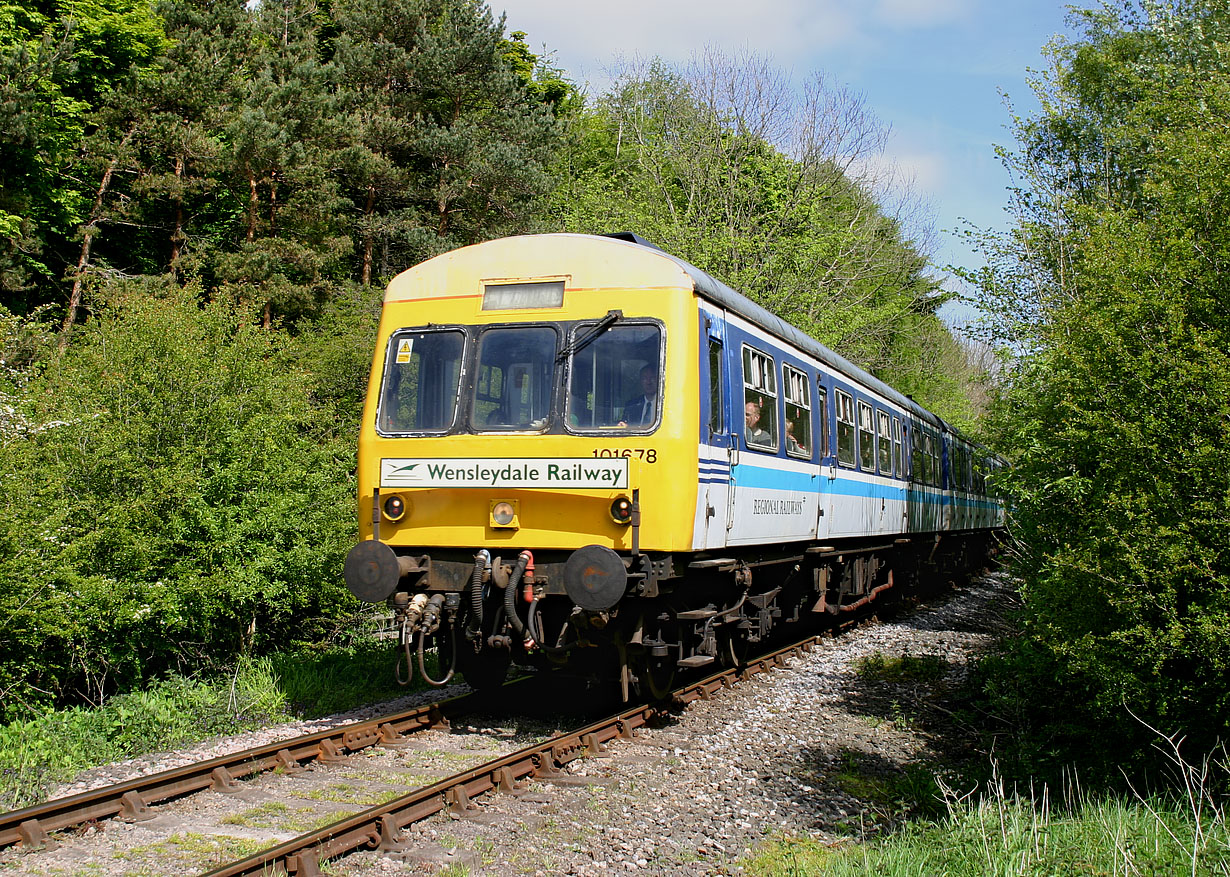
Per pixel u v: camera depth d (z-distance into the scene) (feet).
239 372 35.68
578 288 24.93
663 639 26.91
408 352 26.12
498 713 27.14
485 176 87.86
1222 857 15.10
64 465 31.35
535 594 24.09
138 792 17.97
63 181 85.30
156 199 82.94
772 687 31.68
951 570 67.82
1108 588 20.56
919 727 27.43
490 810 18.48
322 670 32.68
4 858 15.55
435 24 95.50
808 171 82.53
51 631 26.25
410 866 15.69
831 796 21.21
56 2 86.07
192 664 32.65
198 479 32.27
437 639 27.91
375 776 20.61
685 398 23.86
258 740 23.81
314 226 82.28
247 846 16.22
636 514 23.36
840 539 41.29
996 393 34.68
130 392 33.58
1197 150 23.12
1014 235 42.29
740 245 75.56
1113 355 21.62
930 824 18.67
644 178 84.43
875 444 44.45
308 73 83.66
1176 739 19.98
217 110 79.51
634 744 23.98
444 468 24.93
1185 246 21.31
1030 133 47.26
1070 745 23.49
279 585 32.40
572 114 128.36
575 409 24.26
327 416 48.96
